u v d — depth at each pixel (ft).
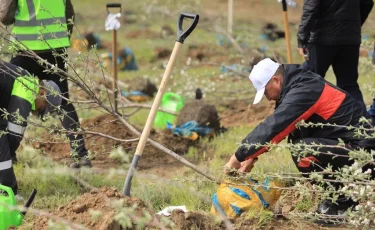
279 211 40.04
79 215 36.11
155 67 107.76
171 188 44.88
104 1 182.50
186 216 36.40
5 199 38.29
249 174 36.86
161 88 39.47
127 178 38.06
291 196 42.83
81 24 151.43
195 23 40.14
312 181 38.68
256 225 37.55
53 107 46.03
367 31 106.52
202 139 60.59
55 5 51.26
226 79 88.53
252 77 39.32
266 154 51.90
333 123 39.01
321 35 56.39
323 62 57.06
